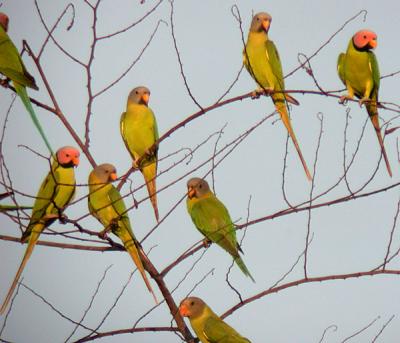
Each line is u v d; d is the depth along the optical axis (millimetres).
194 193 13312
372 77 13711
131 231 10750
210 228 12852
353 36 13781
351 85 14039
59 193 10727
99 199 11102
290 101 13430
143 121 14125
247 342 11594
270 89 13328
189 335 10781
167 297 10844
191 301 11789
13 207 9867
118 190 11398
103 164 11422
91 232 9945
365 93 13859
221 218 12906
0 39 11211
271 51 13438
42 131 11000
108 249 10680
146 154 13398
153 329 10086
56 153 10891
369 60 13648
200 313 11766
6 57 11102
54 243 10469
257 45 13508
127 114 14234
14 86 11039
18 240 10281
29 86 11102
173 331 10109
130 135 14195
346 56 13836
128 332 9938
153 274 10758
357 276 10359
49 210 10680
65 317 9547
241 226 10633
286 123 13406
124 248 10688
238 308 10562
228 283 10414
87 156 11570
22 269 10055
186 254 10875
